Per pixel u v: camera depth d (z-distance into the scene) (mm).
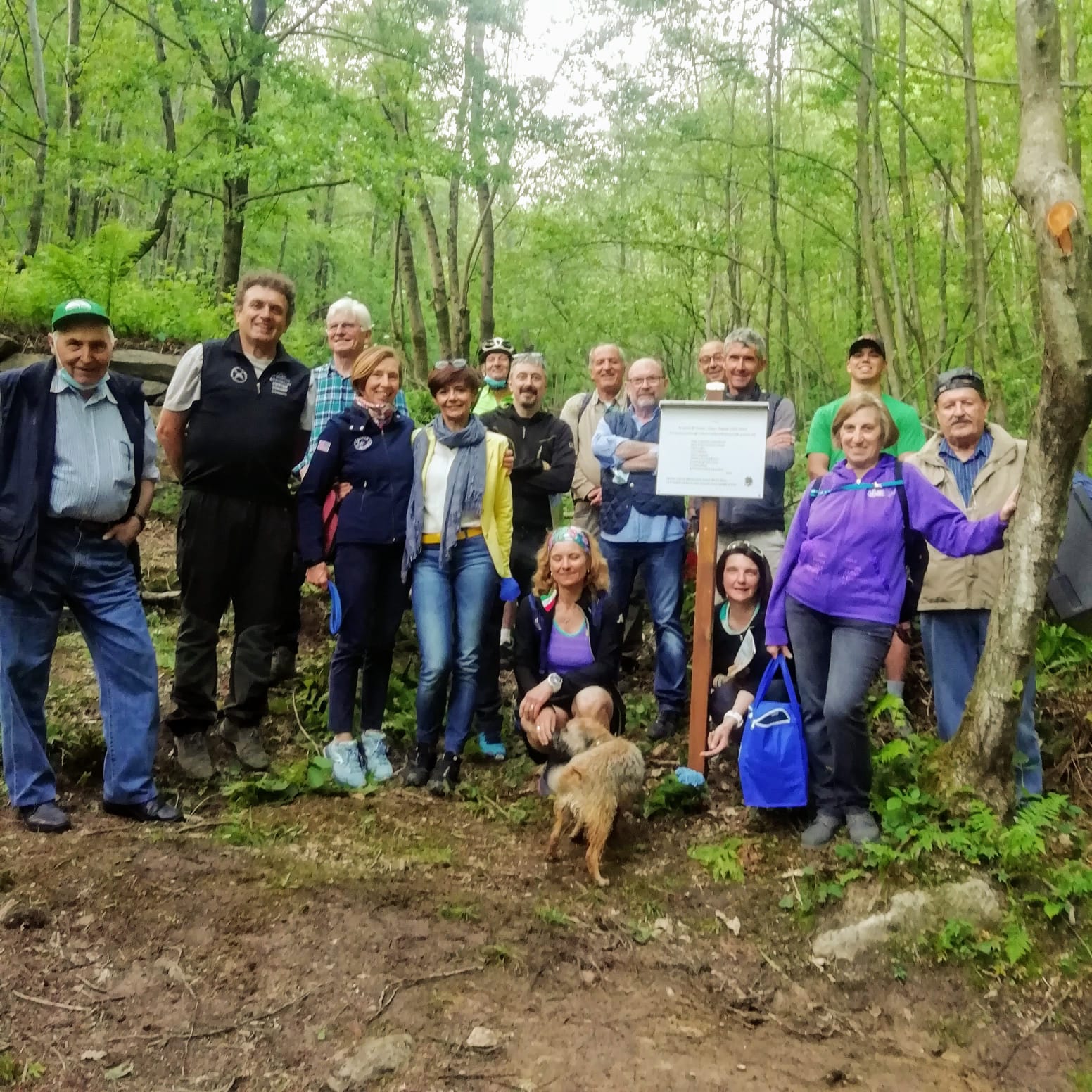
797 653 3779
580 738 3818
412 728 4781
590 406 5770
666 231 10336
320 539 4141
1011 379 8750
